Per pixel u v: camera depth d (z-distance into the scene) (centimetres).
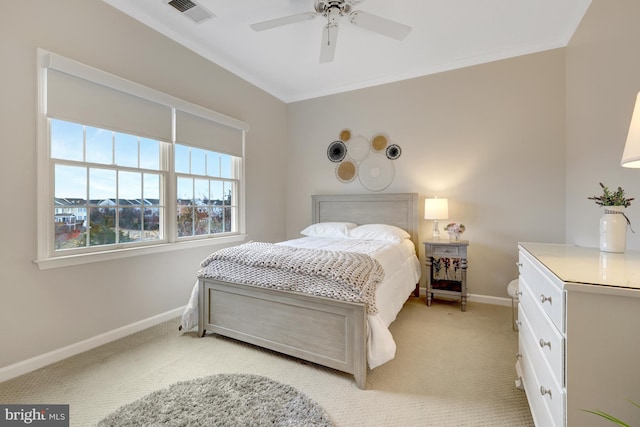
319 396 170
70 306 215
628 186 182
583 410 98
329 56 267
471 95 342
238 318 227
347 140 417
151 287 270
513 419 153
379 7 246
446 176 356
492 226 335
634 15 172
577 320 98
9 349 186
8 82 185
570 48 285
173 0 240
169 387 175
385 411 158
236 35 290
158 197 280
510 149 325
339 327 185
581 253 156
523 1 239
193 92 306
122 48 244
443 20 264
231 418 149
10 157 186
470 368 201
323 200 423
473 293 345
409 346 233
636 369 93
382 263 229
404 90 379
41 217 199
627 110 182
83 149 224
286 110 456
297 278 201
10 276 187
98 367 199
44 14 200
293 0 239
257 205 402
